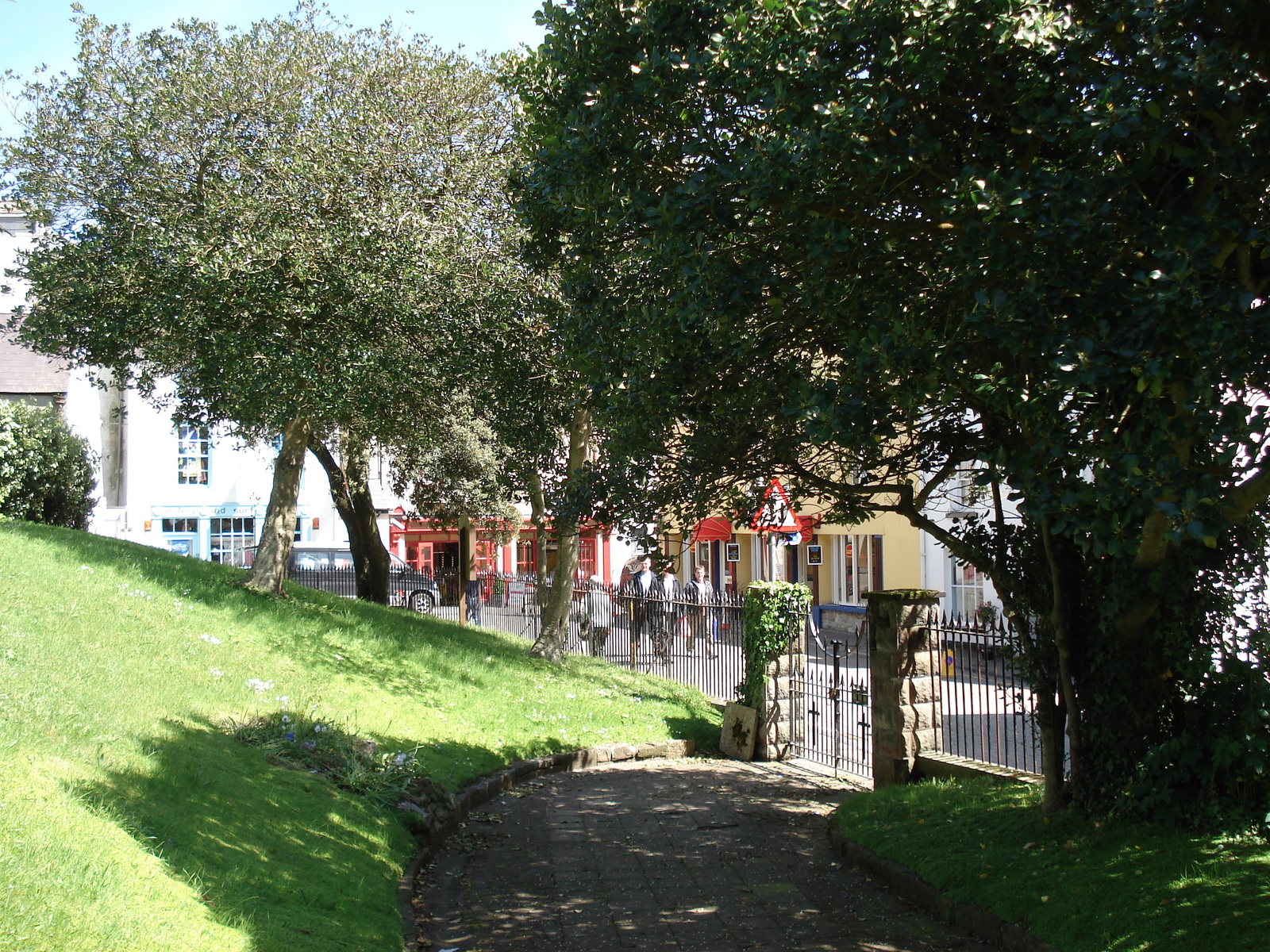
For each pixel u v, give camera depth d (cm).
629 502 692
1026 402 461
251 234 1138
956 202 495
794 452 682
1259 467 470
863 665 1681
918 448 708
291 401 1170
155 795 529
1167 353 419
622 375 679
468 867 718
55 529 1446
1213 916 481
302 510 3716
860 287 571
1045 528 628
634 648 1736
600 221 668
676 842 793
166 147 1195
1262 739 557
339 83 1260
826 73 534
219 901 440
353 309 1171
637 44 645
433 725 1027
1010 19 498
